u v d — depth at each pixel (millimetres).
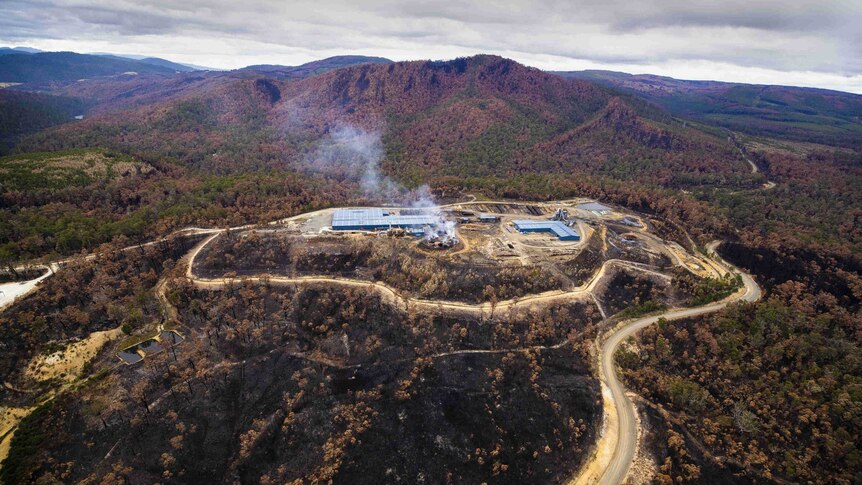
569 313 128750
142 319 117812
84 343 108938
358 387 104000
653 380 109625
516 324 121312
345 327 117188
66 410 94250
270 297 126875
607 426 99500
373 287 130875
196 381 102750
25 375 100750
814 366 107062
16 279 125625
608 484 87875
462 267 139750
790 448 94375
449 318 120938
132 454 87938
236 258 142500
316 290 129000
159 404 97125
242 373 106062
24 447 86750
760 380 106000
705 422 99438
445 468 90250
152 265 138750
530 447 94688
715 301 136750
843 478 87438
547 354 115688
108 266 131000
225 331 115562
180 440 90562
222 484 85562
